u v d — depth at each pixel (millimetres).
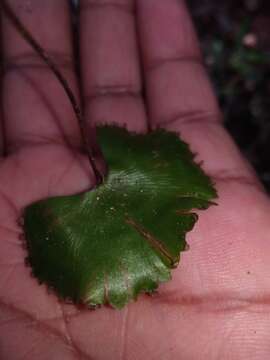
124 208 92
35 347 94
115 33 125
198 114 116
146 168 96
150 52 123
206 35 168
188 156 102
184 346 92
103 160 107
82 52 126
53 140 114
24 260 96
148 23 123
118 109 119
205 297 94
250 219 98
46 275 93
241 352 92
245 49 161
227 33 168
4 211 101
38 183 104
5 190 103
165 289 94
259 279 95
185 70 120
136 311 93
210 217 98
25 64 123
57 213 94
